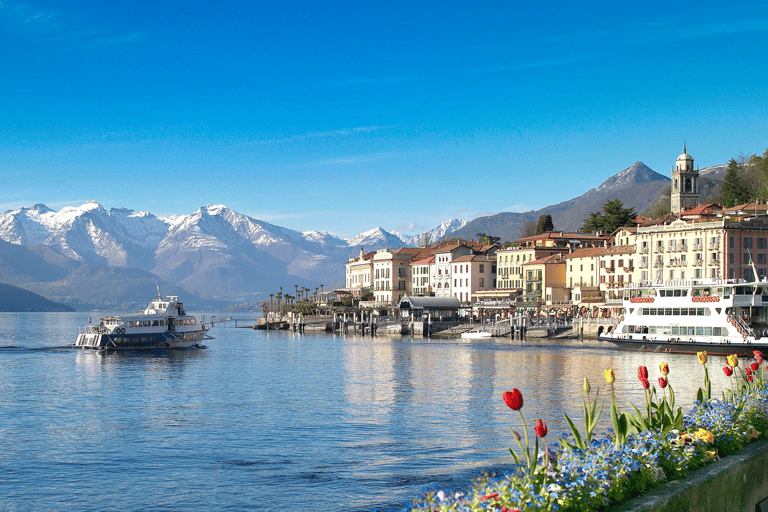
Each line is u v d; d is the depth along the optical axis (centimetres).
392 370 9031
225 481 3666
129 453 4316
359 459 4062
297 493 3438
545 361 9975
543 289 18038
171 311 14262
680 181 18438
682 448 1652
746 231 13812
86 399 6688
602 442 1647
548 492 1305
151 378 8550
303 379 8194
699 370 8500
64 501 3400
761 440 1966
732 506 1581
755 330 10419
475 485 1450
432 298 18925
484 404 5944
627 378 7656
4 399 6706
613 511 1297
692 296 10756
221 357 11862
